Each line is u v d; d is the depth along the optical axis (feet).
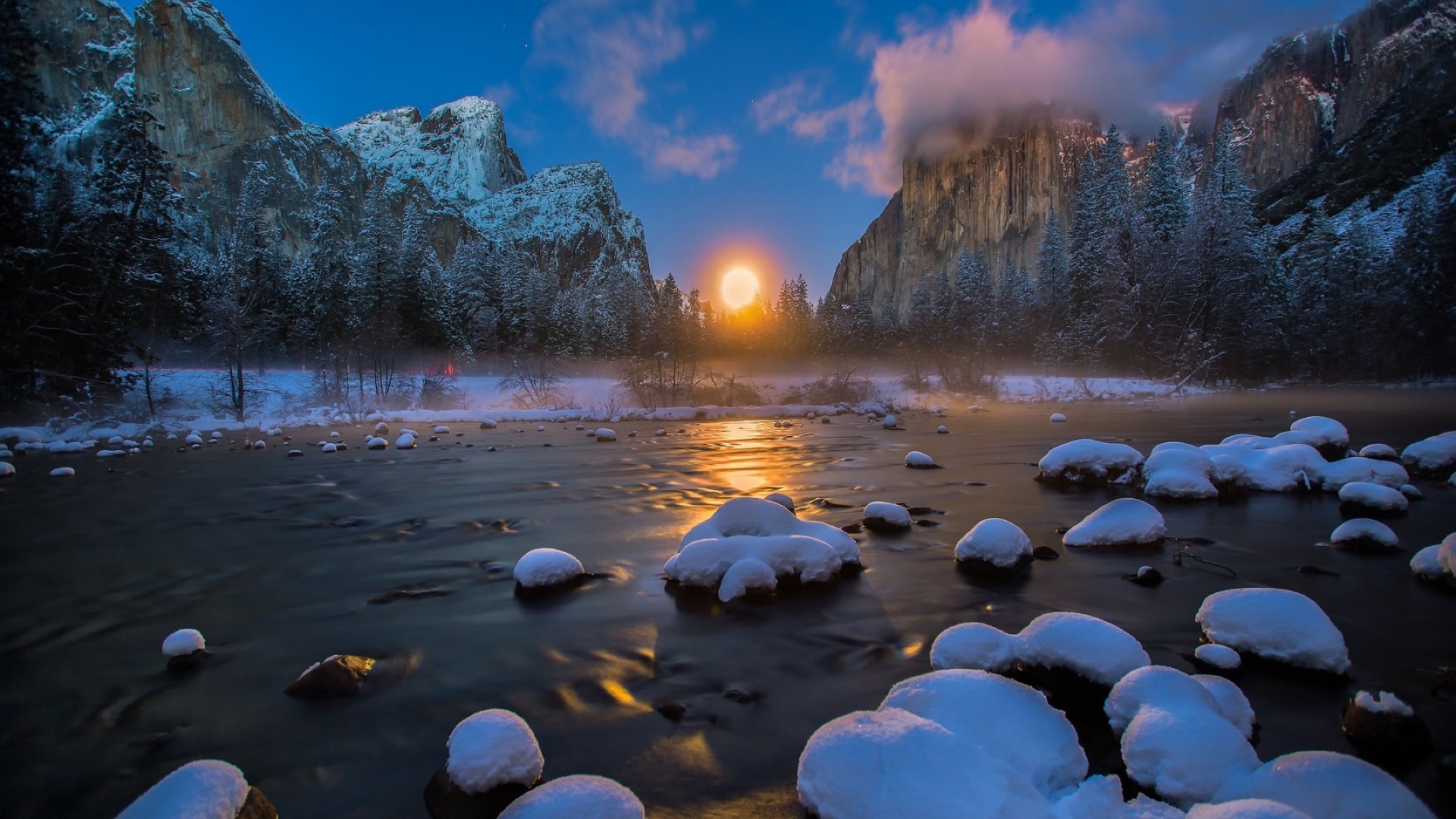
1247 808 5.84
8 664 12.37
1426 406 82.48
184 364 118.42
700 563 16.07
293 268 171.42
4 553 20.52
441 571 18.17
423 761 8.84
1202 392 121.49
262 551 20.52
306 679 11.05
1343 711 9.67
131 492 31.45
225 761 8.95
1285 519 22.84
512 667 11.79
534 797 6.51
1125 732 8.04
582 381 127.34
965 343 149.07
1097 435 53.26
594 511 26.07
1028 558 17.63
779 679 11.10
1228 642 11.66
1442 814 7.48
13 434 55.72
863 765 6.98
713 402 104.73
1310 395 112.98
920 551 19.22
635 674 11.39
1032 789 6.61
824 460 40.60
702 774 8.35
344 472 37.55
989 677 8.50
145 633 13.89
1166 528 21.58
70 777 8.69
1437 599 14.78
